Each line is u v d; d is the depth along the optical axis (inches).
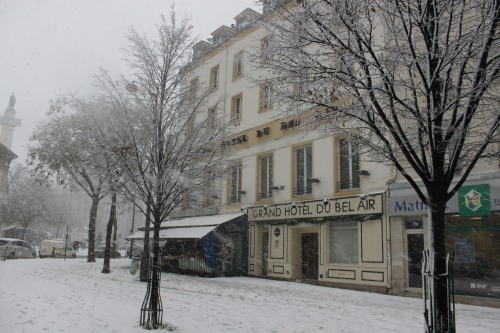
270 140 760.3
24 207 1717.5
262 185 779.4
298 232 700.7
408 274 523.8
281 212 703.7
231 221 749.9
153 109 341.4
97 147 368.2
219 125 391.5
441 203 207.6
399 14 228.7
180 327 284.0
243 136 810.8
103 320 289.3
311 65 239.8
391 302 452.8
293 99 249.6
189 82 386.6
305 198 681.0
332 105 250.2
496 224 455.2
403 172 220.5
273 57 253.3
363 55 227.6
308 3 239.9
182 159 333.4
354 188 609.3
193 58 396.5
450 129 207.8
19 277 562.6
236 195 830.5
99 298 401.1
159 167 324.2
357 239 598.2
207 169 361.1
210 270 727.7
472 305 450.9
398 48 227.5
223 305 397.1
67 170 868.6
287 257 689.0
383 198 552.4
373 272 555.2
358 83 233.0
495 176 449.7
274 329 298.4
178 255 806.5
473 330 319.0
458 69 215.2
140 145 333.4
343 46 225.3
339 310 392.2
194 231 759.1
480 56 201.9
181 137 350.9
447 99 221.3
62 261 971.9
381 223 554.9
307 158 699.4
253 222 761.6
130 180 329.1
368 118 228.4
